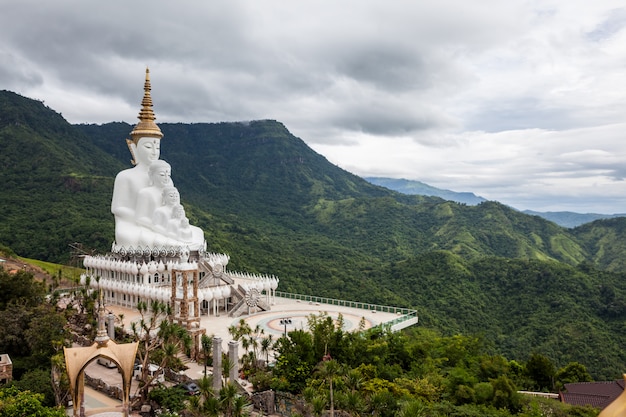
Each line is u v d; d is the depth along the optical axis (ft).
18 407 122.83
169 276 267.80
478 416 146.41
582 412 157.89
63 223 466.29
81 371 122.52
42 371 158.30
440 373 184.14
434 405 151.43
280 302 298.15
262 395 155.74
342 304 297.33
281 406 155.43
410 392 159.02
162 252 267.80
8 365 161.17
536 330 352.49
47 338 172.35
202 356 184.03
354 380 146.82
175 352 155.74
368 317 259.39
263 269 438.40
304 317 254.68
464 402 160.97
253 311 264.31
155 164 296.30
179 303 219.20
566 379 199.62
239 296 264.93
